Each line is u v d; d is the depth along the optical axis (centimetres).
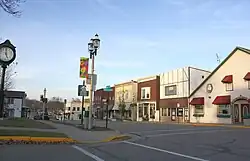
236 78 3828
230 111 3888
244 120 3334
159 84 5525
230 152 1152
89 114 2267
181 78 4941
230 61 3941
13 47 1553
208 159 998
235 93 3825
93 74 2280
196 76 4859
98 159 994
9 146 1273
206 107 4322
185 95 4812
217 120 4097
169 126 3109
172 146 1365
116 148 1300
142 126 3116
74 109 11012
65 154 1091
